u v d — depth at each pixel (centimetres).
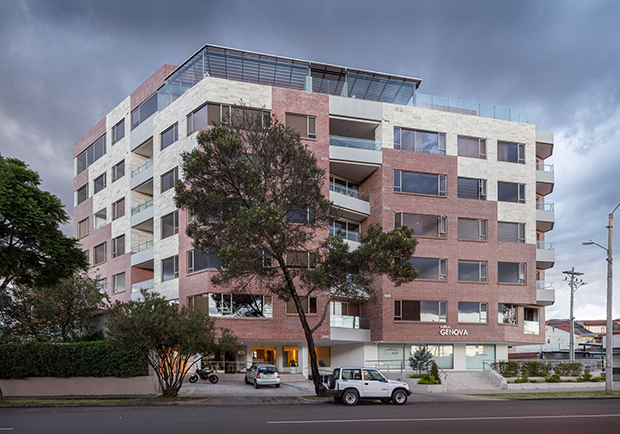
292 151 2538
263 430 1389
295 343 3931
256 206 2377
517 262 4306
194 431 1365
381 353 4038
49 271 2823
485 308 4156
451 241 4144
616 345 7112
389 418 1675
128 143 4612
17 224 2495
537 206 4591
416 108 4231
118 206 4728
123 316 2442
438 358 4125
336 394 2295
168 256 3916
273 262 3275
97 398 2608
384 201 4038
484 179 4322
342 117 4034
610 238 3044
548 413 1862
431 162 4191
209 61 3962
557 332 7488
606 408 2081
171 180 3962
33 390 2752
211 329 2605
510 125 4462
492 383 3497
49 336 3584
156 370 2569
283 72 4106
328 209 2575
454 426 1501
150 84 4412
